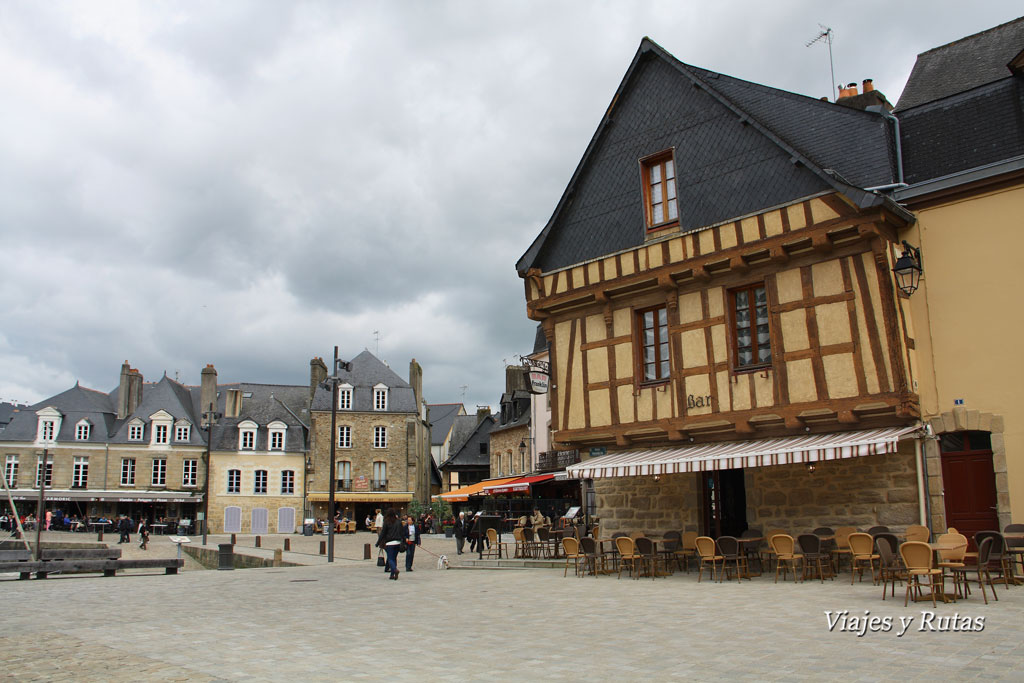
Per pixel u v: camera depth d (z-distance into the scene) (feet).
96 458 173.17
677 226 52.29
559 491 114.32
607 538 58.85
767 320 48.01
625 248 54.85
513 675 22.07
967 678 19.95
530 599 39.86
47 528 152.15
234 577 59.21
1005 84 43.98
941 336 44.21
